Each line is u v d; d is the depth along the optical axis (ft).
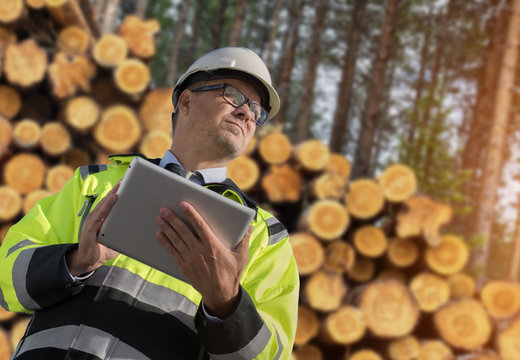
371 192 16.19
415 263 16.61
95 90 16.16
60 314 3.75
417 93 51.37
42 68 15.65
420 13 48.19
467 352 15.76
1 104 15.51
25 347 3.76
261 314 3.83
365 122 34.50
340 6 56.34
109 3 33.86
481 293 16.62
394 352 14.98
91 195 4.32
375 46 53.78
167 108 16.19
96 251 3.59
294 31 45.37
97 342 3.59
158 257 3.51
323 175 16.44
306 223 15.53
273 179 16.69
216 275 3.31
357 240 16.11
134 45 16.56
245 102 4.59
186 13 51.55
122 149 15.58
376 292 14.94
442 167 29.76
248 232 3.48
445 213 16.43
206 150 4.57
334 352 15.17
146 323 3.70
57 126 15.55
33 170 15.07
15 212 14.71
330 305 14.69
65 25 16.47
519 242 41.01
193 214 3.26
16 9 15.52
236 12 42.16
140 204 3.41
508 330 15.62
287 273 4.27
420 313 16.28
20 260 3.84
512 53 36.17
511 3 36.96
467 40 43.04
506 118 35.29
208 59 4.75
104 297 3.76
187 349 3.76
